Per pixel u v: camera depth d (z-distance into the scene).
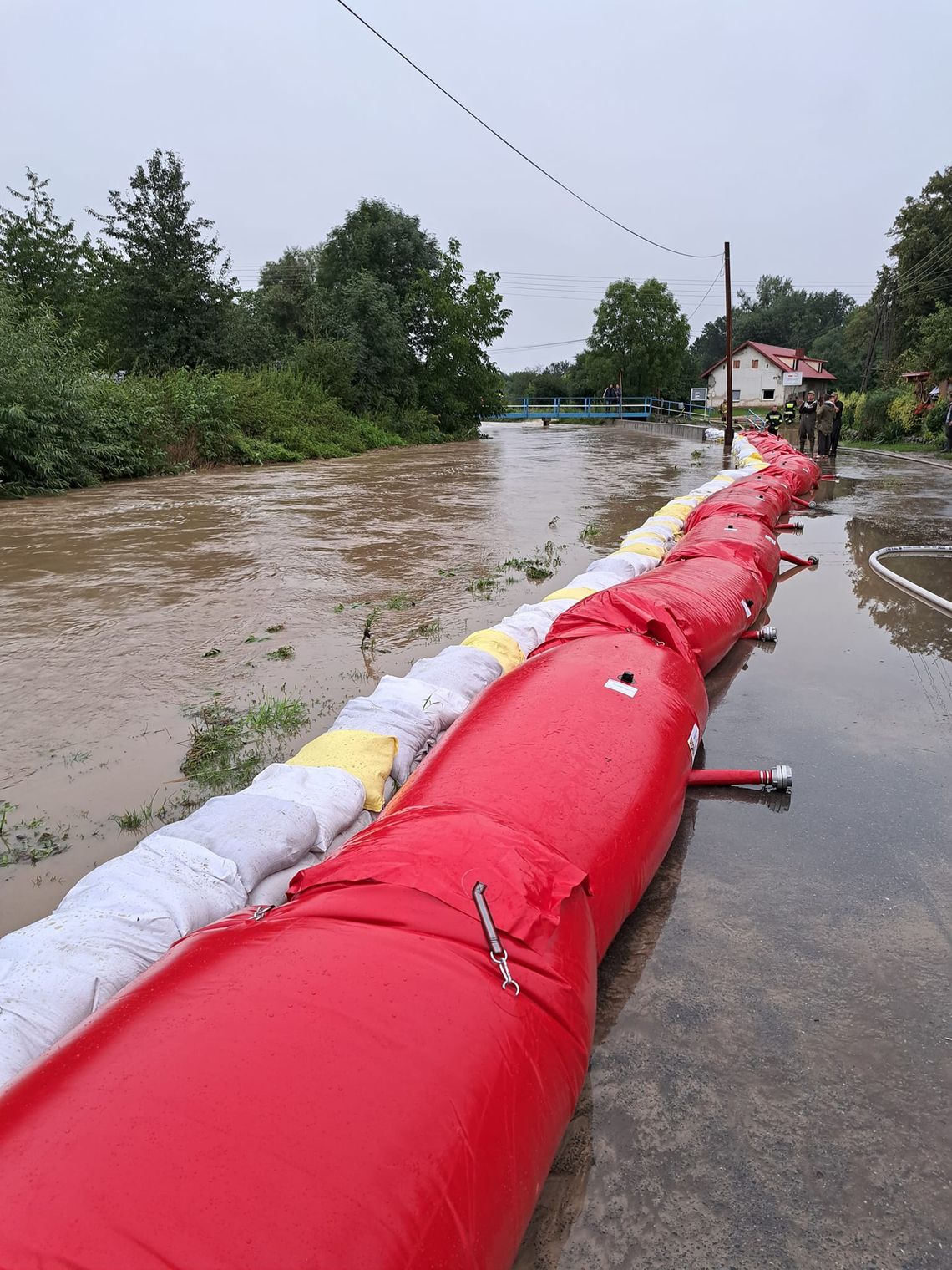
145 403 18.58
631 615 3.96
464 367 36.94
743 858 3.12
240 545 9.59
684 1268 1.70
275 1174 1.22
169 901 2.19
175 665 5.32
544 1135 1.62
